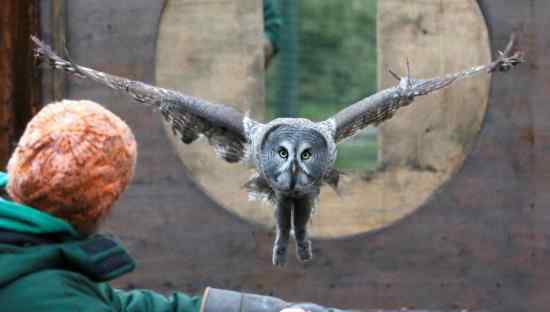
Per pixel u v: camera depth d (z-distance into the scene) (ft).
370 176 34.71
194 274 34.32
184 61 34.63
